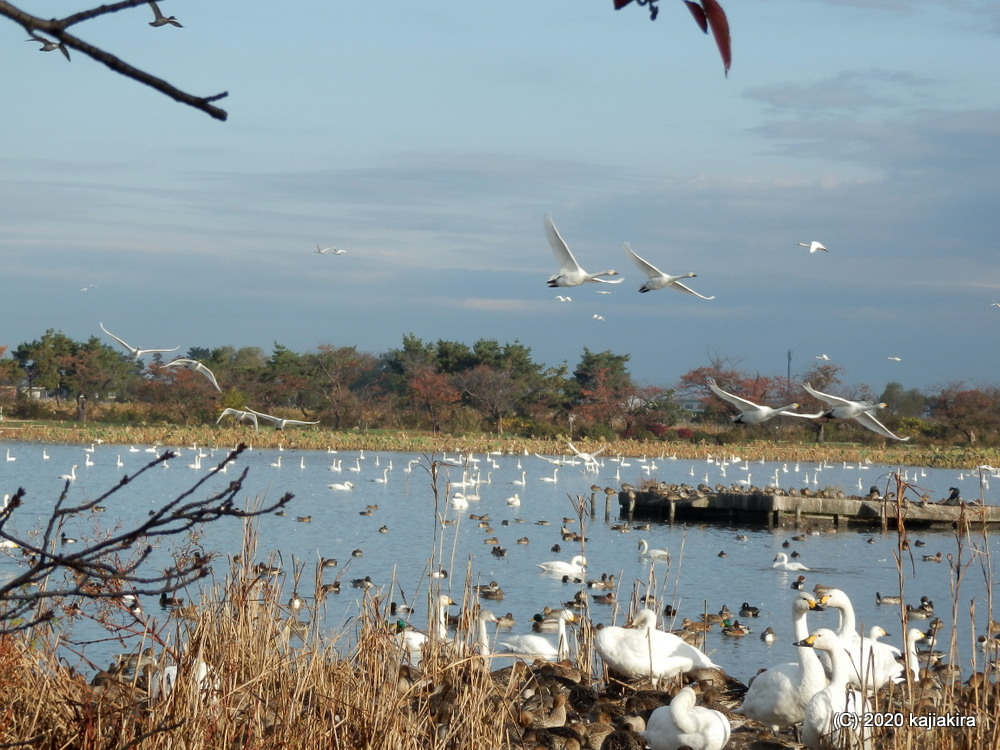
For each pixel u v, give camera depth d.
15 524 38.31
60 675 9.62
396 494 65.62
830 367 99.06
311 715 10.73
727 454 103.62
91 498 53.72
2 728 8.77
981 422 105.38
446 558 39.12
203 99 3.23
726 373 117.56
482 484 75.12
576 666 18.30
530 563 38.94
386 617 13.79
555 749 12.71
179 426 111.75
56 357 119.62
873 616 29.34
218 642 11.42
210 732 9.59
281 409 124.00
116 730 9.33
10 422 112.38
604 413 129.38
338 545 41.56
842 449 107.06
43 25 2.98
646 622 17.39
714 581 36.00
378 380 162.38
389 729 10.66
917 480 83.06
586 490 72.44
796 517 52.62
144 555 8.78
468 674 13.10
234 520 46.47
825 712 12.39
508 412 132.00
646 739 13.04
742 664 23.58
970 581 36.12
